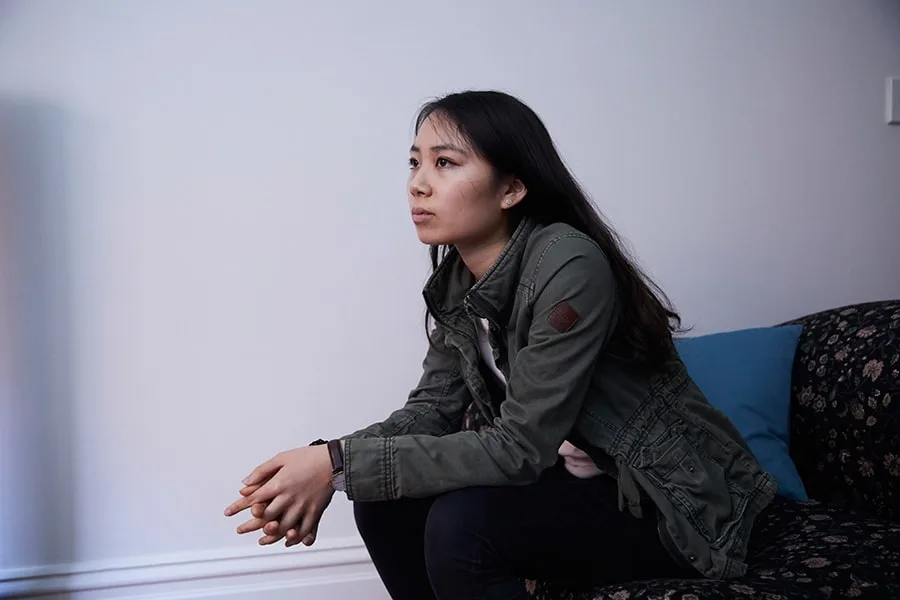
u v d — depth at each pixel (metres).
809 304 2.03
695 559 1.00
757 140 1.98
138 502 1.72
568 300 1.01
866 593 0.98
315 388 1.79
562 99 1.87
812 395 1.54
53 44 1.65
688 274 1.94
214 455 1.75
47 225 1.66
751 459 1.14
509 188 1.11
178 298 1.72
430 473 0.99
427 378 1.32
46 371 1.67
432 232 1.10
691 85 1.94
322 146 1.77
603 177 1.89
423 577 1.16
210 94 1.72
